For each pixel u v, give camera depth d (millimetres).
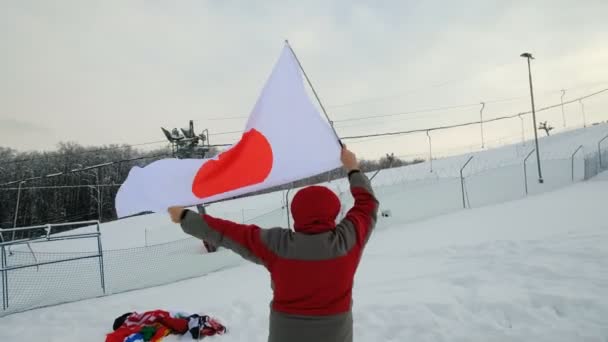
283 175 2586
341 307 1827
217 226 1880
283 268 1809
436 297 5258
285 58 2787
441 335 4254
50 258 13844
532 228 9961
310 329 1786
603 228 8398
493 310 4703
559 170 25859
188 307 6293
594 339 3814
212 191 2678
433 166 42281
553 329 4090
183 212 1920
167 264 10836
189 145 21797
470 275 6008
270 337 1877
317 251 1798
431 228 12773
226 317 5465
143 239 22016
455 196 19266
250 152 2680
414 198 17844
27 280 9922
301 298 1795
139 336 4730
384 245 10445
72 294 8430
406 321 4633
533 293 4918
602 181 21531
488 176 23203
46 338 5391
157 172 2771
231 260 10836
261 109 2721
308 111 2666
